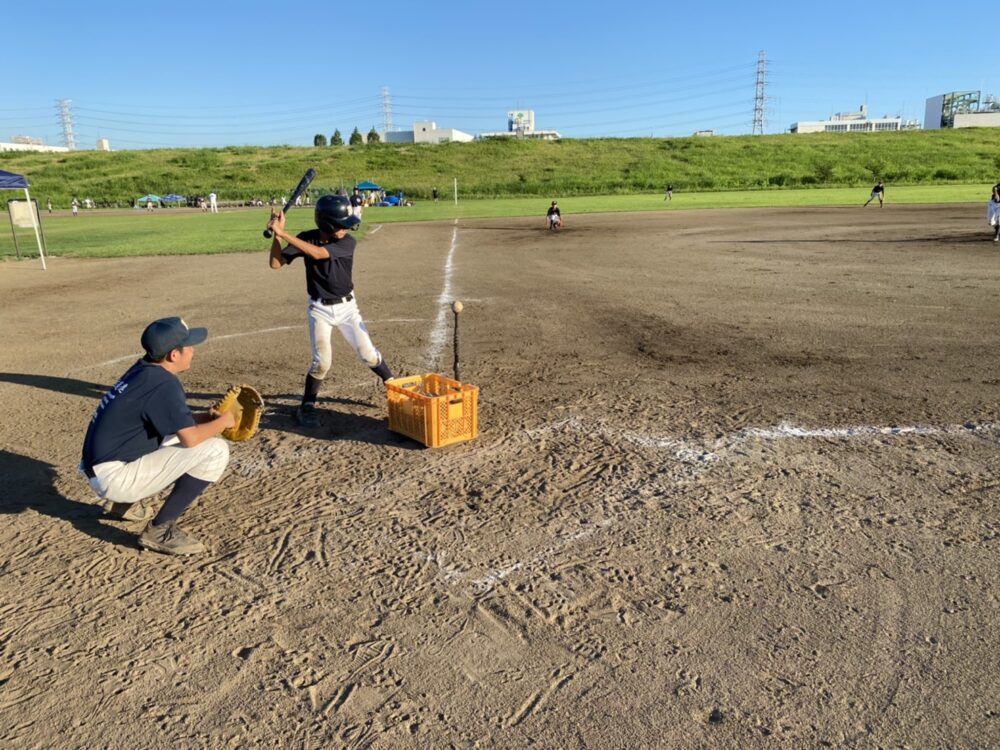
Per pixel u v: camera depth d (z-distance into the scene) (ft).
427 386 17.61
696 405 18.61
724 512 12.64
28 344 27.68
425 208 152.76
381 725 7.87
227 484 14.28
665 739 7.59
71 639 9.50
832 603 9.91
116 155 290.56
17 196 211.61
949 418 17.21
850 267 46.19
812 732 7.64
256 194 215.51
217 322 31.58
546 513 12.75
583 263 51.88
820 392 19.52
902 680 8.40
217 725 7.91
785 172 212.43
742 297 35.73
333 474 14.67
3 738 7.77
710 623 9.54
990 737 7.52
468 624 9.64
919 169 197.77
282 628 9.65
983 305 31.73
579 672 8.66
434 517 12.69
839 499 13.04
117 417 10.89
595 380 21.22
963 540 11.49
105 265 54.85
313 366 17.31
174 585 10.75
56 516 13.08
